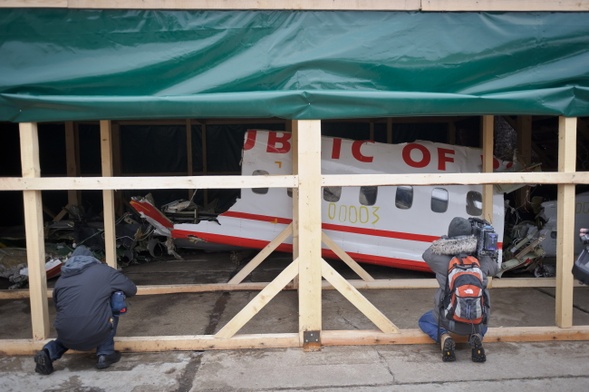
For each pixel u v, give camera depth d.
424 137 9.34
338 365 3.51
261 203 6.12
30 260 3.72
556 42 3.85
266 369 3.46
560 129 3.89
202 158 9.34
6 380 3.32
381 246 5.85
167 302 5.17
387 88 3.82
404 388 3.17
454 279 3.36
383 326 3.86
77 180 3.65
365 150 5.93
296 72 3.78
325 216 5.91
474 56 3.82
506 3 3.78
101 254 6.72
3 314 4.89
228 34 3.75
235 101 3.71
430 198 5.77
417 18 3.79
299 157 3.68
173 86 3.77
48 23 3.68
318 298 3.76
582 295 5.28
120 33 3.72
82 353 3.75
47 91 3.70
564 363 3.51
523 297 5.22
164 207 6.87
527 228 6.14
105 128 4.96
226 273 6.53
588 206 6.35
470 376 3.32
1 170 8.88
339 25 3.78
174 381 3.30
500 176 3.73
